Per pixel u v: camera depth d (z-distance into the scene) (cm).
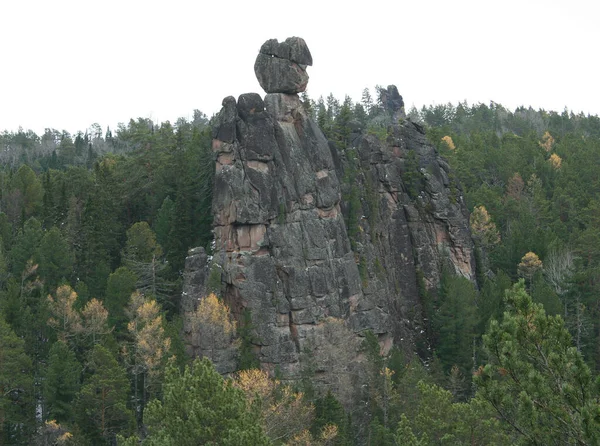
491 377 2522
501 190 15600
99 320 6712
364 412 7119
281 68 8644
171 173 9638
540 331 2464
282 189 8188
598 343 8731
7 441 5731
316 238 8269
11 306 6644
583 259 11100
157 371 6200
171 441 3269
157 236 8612
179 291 8088
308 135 8706
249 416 3519
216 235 8031
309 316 7900
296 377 7519
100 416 5572
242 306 7756
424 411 4291
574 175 15900
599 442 2173
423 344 9581
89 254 8075
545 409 2389
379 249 9788
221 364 7188
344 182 9269
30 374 6231
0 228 9038
